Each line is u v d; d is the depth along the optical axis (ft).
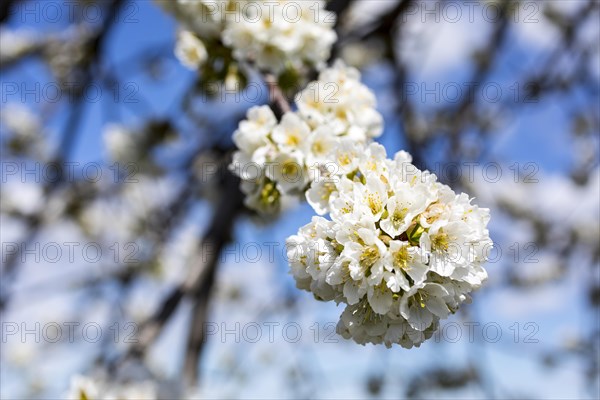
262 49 2.61
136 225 6.26
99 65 4.84
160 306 3.56
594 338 6.26
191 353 3.44
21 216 5.99
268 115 2.39
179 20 2.69
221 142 5.44
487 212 2.08
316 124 2.38
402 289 2.06
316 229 2.09
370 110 2.43
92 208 6.10
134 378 3.13
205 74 2.75
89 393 2.97
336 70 2.49
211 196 5.61
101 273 5.53
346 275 2.05
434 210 2.06
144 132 5.01
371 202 2.07
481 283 2.07
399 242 2.02
